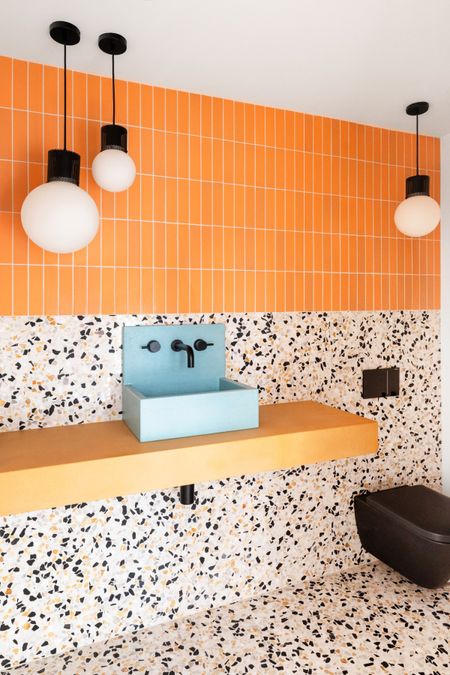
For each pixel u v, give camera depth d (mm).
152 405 1721
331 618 2107
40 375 1892
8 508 1417
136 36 1682
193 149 2141
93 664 1847
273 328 2338
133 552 2053
